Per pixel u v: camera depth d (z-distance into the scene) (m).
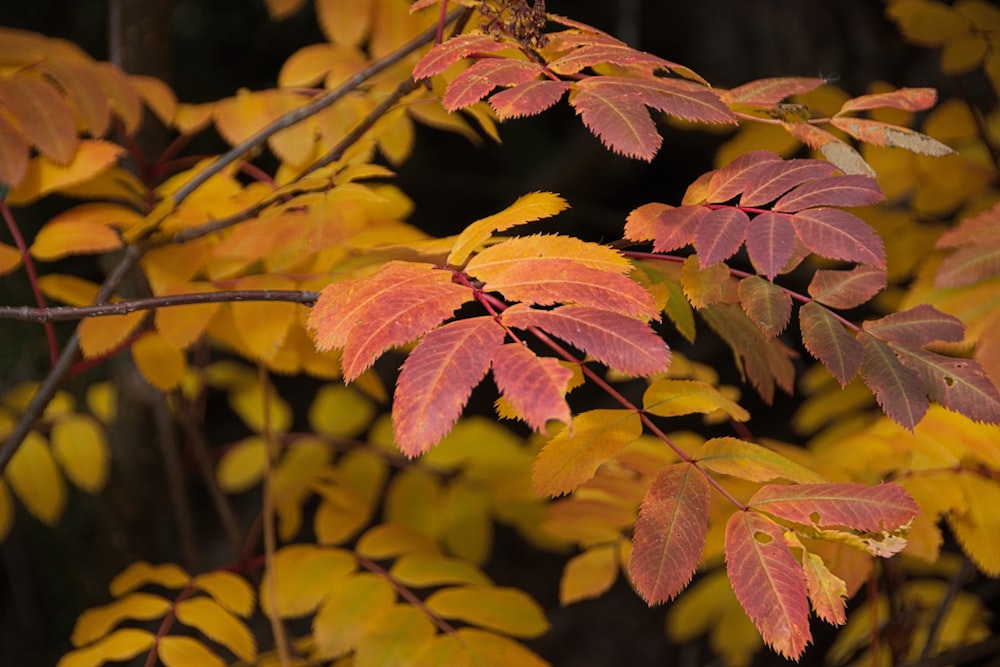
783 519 1.13
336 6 1.41
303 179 1.27
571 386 1.17
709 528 1.31
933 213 1.48
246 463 1.85
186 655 1.31
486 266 1.12
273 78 2.67
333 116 1.37
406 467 1.73
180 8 2.60
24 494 1.60
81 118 1.31
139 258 1.32
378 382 1.44
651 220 1.15
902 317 1.16
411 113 1.39
